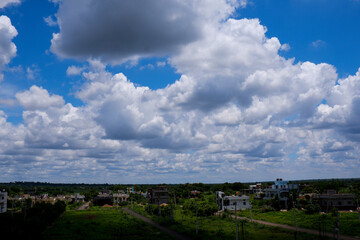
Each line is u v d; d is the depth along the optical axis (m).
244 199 103.25
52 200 141.88
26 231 49.00
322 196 94.62
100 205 141.75
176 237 58.56
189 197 160.38
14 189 199.25
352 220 69.44
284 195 104.75
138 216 95.31
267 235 57.09
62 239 54.22
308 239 51.66
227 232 61.03
